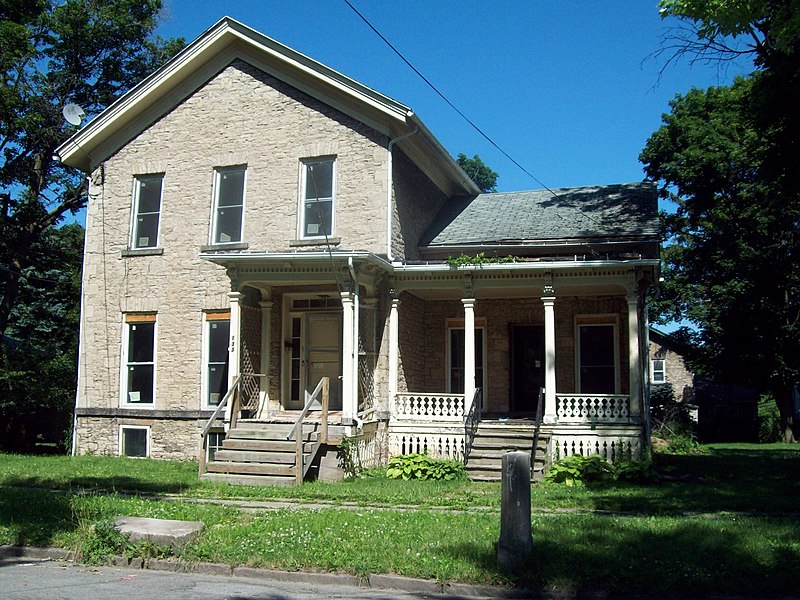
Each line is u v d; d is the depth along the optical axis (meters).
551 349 16.73
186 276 18.92
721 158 30.92
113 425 19.23
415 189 19.56
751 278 32.19
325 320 18.33
